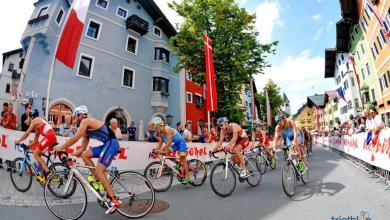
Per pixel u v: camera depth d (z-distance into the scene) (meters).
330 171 8.36
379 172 7.11
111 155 4.06
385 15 20.23
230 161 5.96
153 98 22.36
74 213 4.08
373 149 7.32
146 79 22.25
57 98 15.44
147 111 21.88
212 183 5.38
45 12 15.88
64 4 16.55
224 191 5.56
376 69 25.16
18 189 5.67
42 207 4.63
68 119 9.21
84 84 17.08
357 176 7.30
